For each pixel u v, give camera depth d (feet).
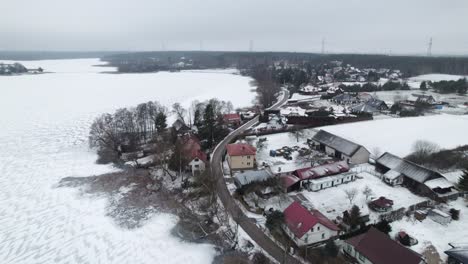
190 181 173.78
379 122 271.69
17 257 118.52
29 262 115.96
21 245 125.49
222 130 249.75
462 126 253.03
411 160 181.57
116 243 126.93
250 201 147.43
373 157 195.42
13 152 229.25
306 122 269.85
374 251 101.09
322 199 147.64
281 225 125.08
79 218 145.07
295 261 107.14
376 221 127.24
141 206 155.84
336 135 221.66
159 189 172.65
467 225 124.16
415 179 152.76
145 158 217.56
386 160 176.14
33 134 272.10
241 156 182.50
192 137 227.20
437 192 145.59
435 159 179.11
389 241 101.50
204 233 130.31
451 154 185.68
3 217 144.87
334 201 145.48
